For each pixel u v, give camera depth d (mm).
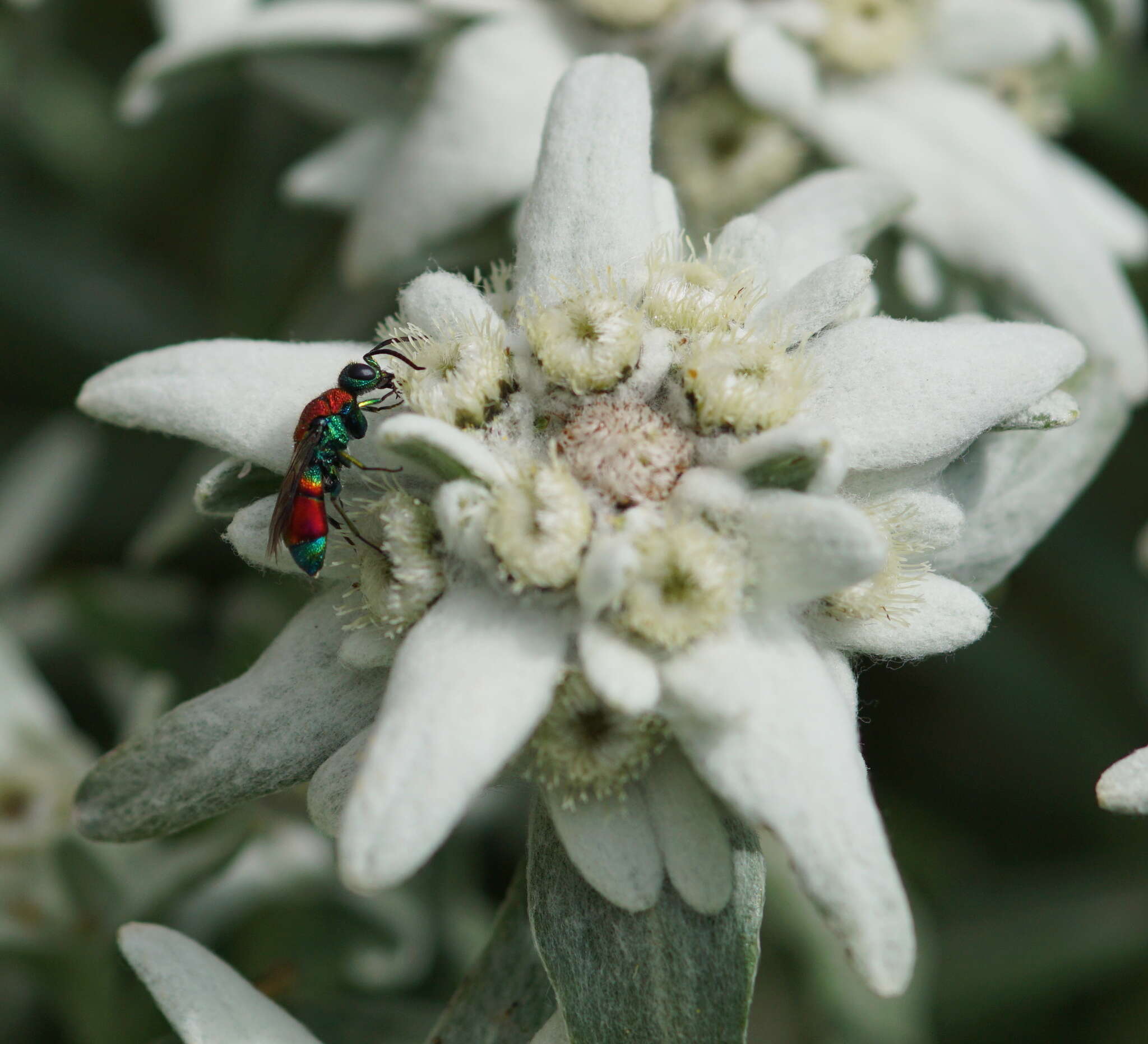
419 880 180
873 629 140
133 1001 167
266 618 175
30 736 175
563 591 135
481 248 173
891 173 166
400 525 137
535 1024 146
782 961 180
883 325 142
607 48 168
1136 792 139
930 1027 185
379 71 180
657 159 168
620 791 138
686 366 138
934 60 172
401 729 133
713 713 134
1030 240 165
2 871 167
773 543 135
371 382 140
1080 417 153
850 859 133
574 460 138
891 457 140
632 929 140
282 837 176
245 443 143
